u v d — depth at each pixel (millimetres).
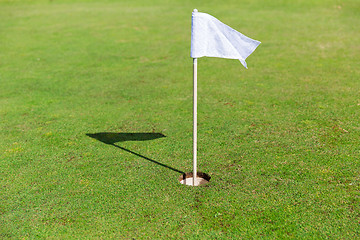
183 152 5930
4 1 22781
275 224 4141
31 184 5125
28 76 10500
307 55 11961
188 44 13828
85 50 13258
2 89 9430
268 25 16172
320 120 6922
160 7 21188
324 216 4234
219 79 9898
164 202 4633
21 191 4961
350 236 3906
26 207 4613
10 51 13164
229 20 17078
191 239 3973
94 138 6562
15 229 4215
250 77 9969
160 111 7762
